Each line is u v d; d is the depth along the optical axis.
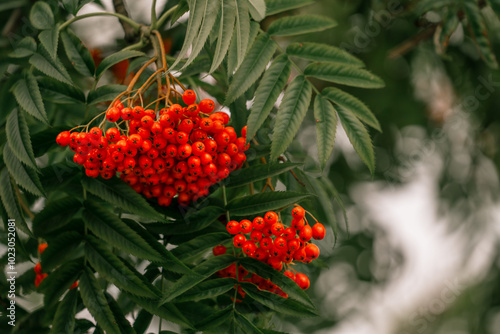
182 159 0.76
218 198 0.79
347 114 0.78
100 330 0.76
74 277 0.76
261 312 0.78
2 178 0.78
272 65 0.79
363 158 0.78
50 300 0.75
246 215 0.77
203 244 0.77
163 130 0.75
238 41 0.75
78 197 0.77
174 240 0.78
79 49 0.81
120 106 0.75
